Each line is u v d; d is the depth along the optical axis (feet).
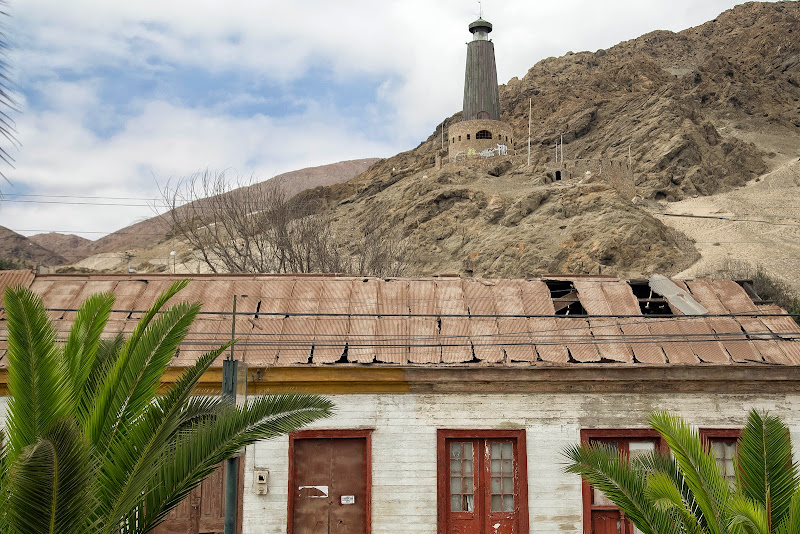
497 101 418.10
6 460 26.43
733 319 57.11
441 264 304.91
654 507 34.81
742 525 31.04
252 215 143.74
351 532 50.70
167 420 28.02
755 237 314.14
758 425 35.91
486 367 51.47
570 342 54.03
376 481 50.93
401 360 52.44
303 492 51.01
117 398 29.53
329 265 141.69
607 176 369.91
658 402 52.42
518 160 397.19
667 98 569.64
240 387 39.70
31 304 26.45
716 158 498.69
